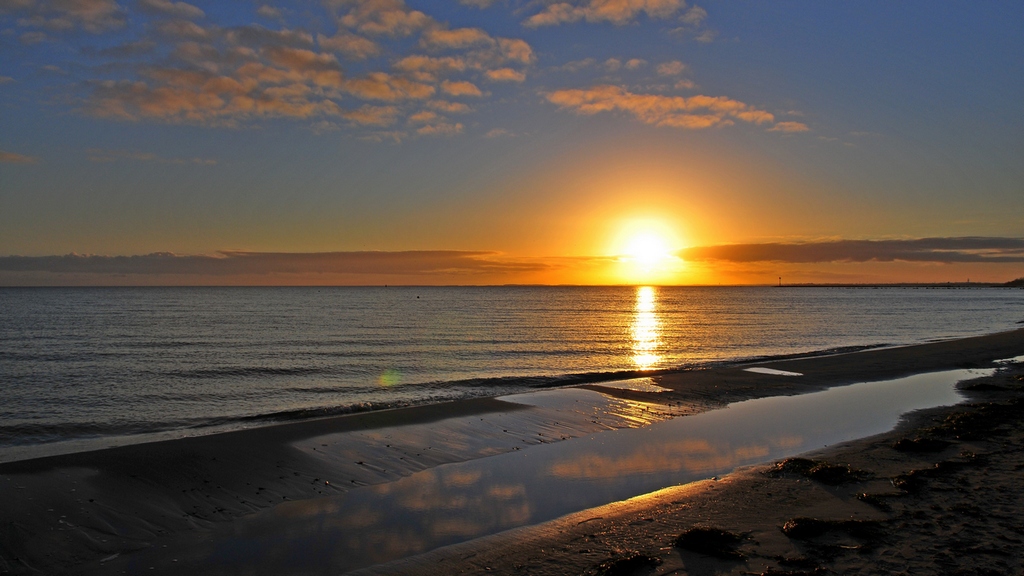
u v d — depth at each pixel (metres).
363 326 59.91
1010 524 8.51
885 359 30.56
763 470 11.83
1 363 30.92
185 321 63.66
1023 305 128.88
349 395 22.39
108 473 11.26
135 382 25.50
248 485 11.13
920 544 7.87
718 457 13.16
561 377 25.44
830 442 14.33
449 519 9.64
